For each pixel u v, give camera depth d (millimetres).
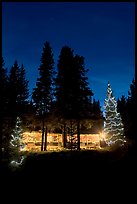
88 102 36125
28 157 28766
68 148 36438
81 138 43281
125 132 33531
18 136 28719
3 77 35125
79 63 37312
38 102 38188
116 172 20906
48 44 41094
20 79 40094
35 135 41656
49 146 39656
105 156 27766
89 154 28984
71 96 35625
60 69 38375
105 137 37938
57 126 38125
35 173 23328
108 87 39125
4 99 34438
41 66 39500
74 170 23031
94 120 36344
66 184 19125
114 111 37344
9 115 34719
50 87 38719
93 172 21859
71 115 34781
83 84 36281
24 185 19891
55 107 37438
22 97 38469
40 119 37875
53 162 26188
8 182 20844
